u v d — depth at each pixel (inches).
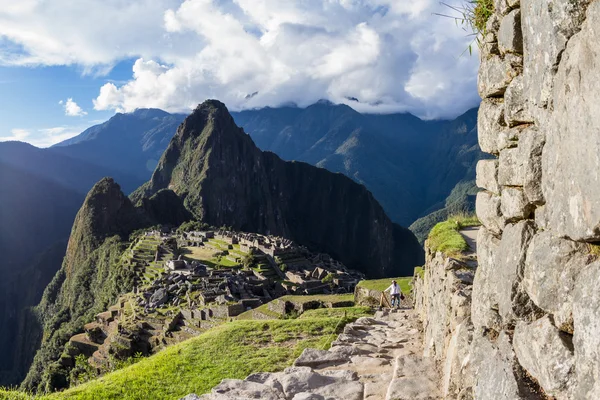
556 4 88.9
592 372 72.2
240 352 431.2
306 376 234.5
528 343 98.2
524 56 112.0
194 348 448.1
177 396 335.3
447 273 263.0
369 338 360.2
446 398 161.3
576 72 80.4
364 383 223.1
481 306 143.9
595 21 72.6
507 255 119.5
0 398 320.2
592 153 74.4
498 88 137.1
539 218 105.3
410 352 314.5
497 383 110.2
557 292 90.0
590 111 75.0
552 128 94.4
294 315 798.5
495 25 137.7
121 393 342.0
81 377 994.1
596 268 73.8
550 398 91.7
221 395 224.2
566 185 86.4
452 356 171.2
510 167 122.3
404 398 181.8
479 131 159.8
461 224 463.5
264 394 220.7
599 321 70.2
